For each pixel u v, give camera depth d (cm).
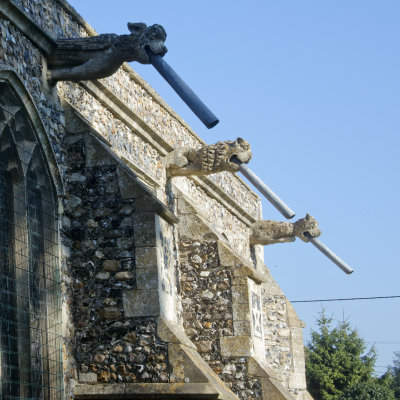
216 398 1123
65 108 1202
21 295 1052
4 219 1051
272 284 2181
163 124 1541
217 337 1530
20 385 1026
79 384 1146
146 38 1111
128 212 1185
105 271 1175
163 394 1129
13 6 1041
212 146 1477
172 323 1188
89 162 1200
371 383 3269
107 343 1158
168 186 1533
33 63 1112
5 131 1062
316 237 1916
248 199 2012
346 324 3544
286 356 2131
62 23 1210
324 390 3378
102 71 1138
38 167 1121
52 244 1129
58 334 1103
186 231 1572
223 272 1552
